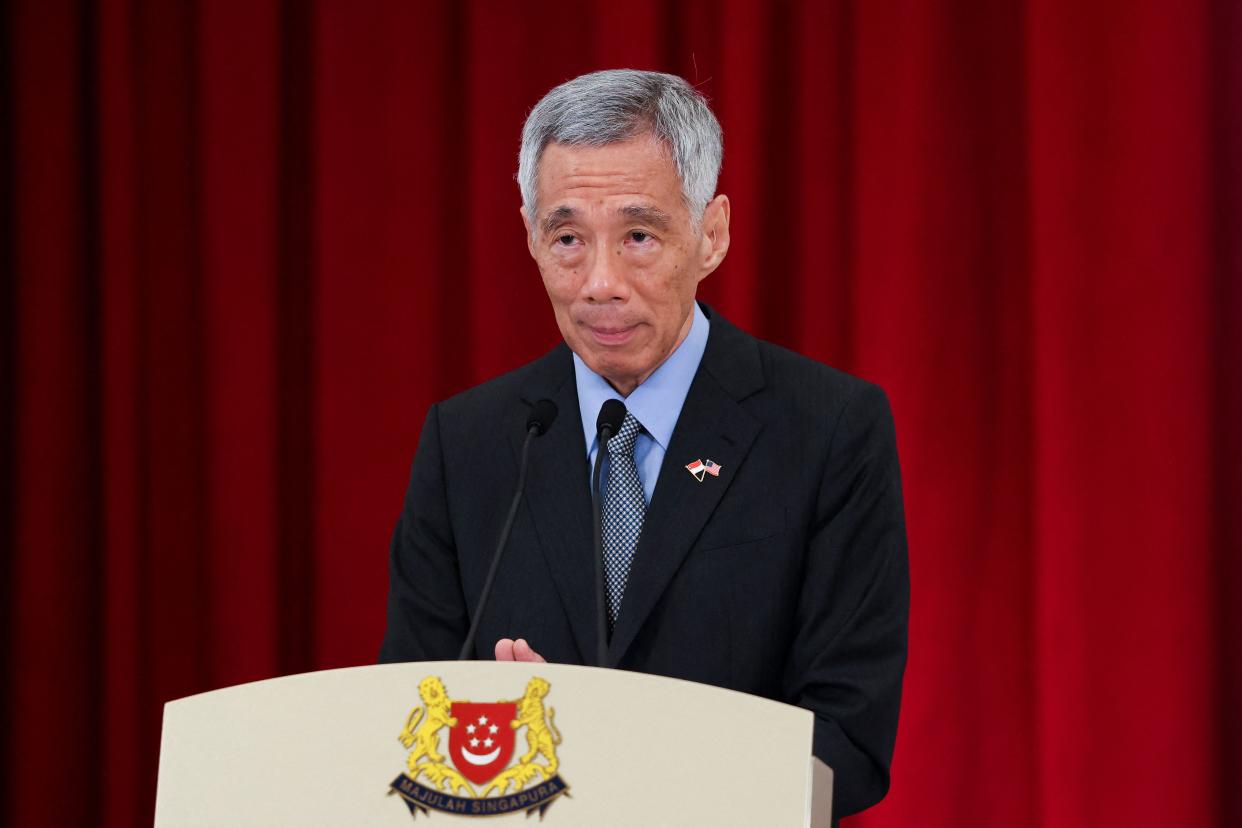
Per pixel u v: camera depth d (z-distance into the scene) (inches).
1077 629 378.9
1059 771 379.9
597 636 213.0
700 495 227.1
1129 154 373.4
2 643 449.1
